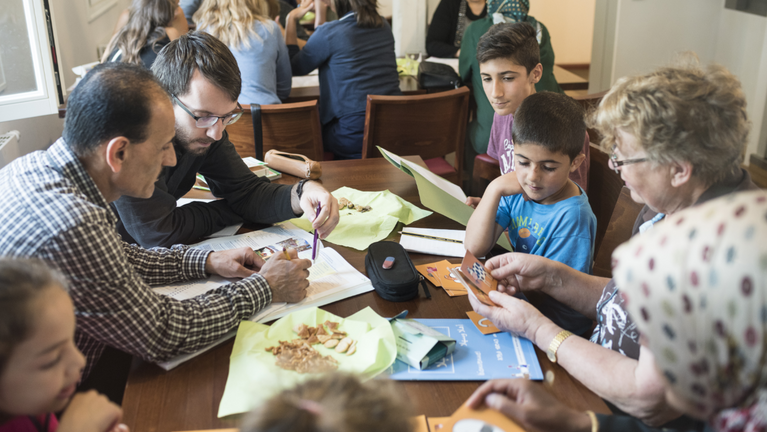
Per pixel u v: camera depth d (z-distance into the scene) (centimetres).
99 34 423
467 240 141
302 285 120
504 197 149
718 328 50
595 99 227
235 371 98
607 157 163
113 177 107
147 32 249
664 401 85
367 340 104
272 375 95
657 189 92
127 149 103
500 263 125
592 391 95
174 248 133
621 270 58
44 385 69
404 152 249
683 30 426
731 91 83
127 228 145
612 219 148
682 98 84
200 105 136
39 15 242
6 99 244
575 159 136
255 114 214
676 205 93
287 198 155
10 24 238
